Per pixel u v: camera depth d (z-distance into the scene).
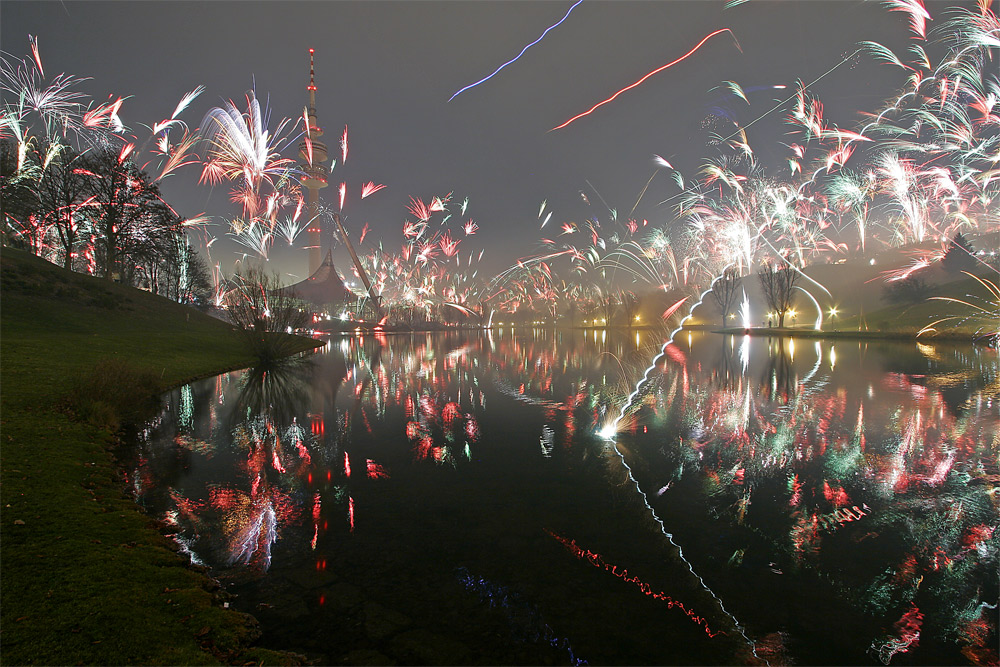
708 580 5.68
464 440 12.05
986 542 6.67
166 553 5.69
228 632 4.31
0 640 3.62
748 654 4.39
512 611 5.00
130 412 13.94
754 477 9.32
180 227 56.41
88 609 4.18
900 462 10.15
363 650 4.33
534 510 7.72
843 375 23.36
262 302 29.73
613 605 5.14
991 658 4.37
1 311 25.44
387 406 16.56
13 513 5.93
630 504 7.99
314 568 5.82
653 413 15.06
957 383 20.50
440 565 5.94
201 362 25.70
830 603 5.24
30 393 12.59
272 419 14.20
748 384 20.95
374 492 8.47
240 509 7.61
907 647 4.51
